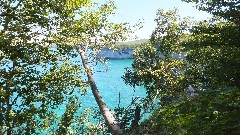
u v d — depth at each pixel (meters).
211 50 16.70
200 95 6.40
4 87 8.10
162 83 22.52
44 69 9.11
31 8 8.49
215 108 4.77
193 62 19.98
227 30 13.82
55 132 10.95
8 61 8.43
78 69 9.73
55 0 8.96
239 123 4.18
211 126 4.57
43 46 8.80
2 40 7.68
